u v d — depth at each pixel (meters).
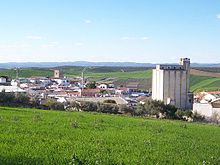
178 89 125.69
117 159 18.91
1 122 31.62
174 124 48.88
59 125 32.69
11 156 17.61
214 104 109.31
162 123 48.38
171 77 124.62
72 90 194.12
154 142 26.97
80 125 34.31
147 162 18.92
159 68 125.50
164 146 25.34
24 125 30.70
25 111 48.41
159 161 19.59
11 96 78.62
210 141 31.67
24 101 79.81
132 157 19.89
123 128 35.31
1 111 45.19
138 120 50.53
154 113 89.88
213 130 44.88
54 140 23.73
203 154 23.27
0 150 18.92
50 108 79.25
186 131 39.22
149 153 22.00
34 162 16.69
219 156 22.97
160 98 124.88
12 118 35.31
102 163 17.61
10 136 23.80
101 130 32.00
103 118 47.41
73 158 16.95
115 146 23.41
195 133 38.09
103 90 199.12
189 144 27.73
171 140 29.16
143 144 25.38
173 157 21.16
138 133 31.84
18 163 16.20
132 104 108.12
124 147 23.23
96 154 19.70
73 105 87.19
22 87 182.00
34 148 20.25
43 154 18.59
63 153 19.31
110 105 88.56
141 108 90.25
